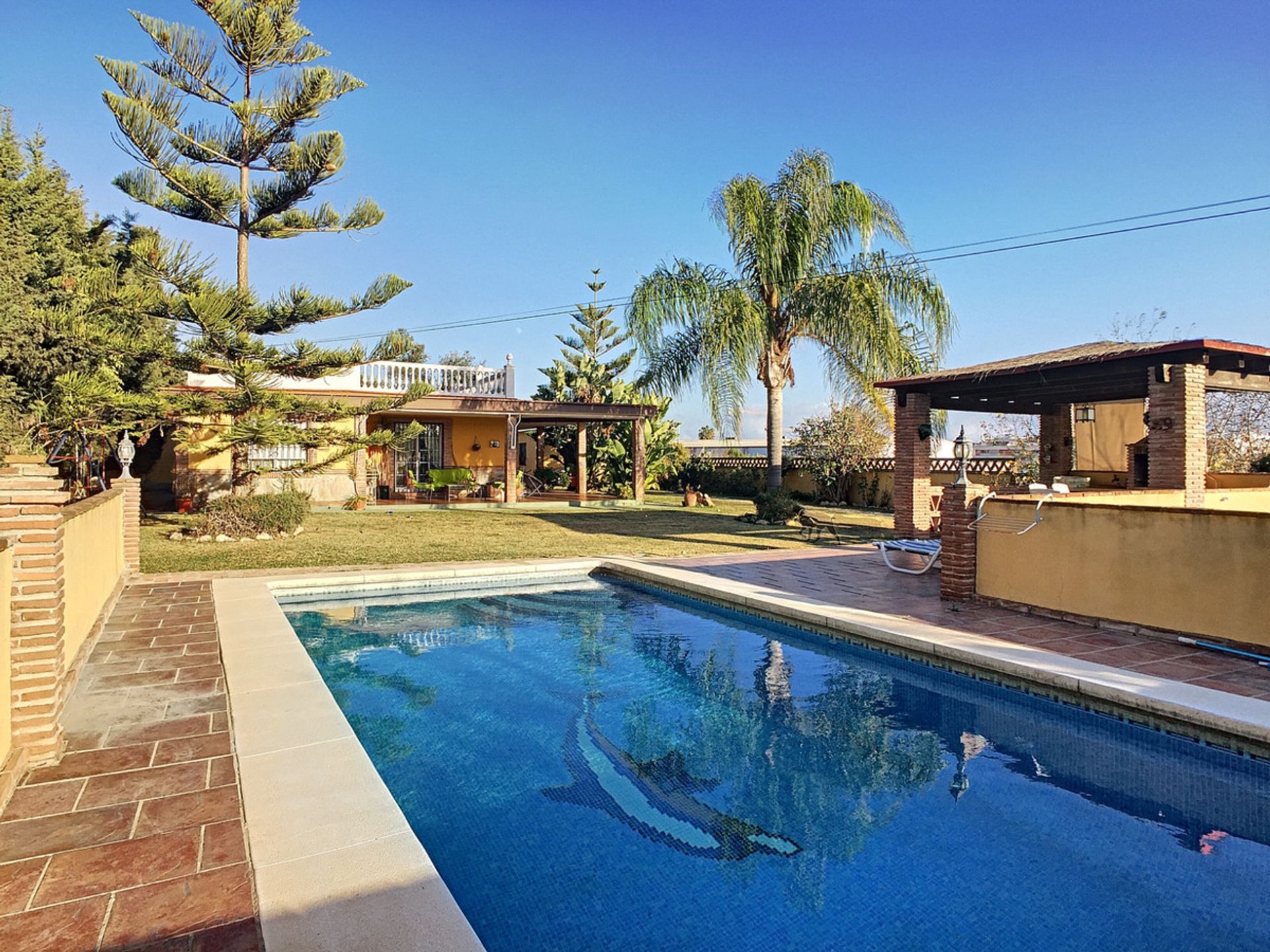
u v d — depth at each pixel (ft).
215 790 10.16
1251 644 17.11
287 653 17.34
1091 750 14.19
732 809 11.82
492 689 17.81
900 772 13.23
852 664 20.10
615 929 8.63
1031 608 22.12
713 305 52.19
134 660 16.72
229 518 39.11
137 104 36.58
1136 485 46.73
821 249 52.47
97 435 41.88
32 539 10.94
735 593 25.54
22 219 43.24
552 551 36.73
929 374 42.22
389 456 67.92
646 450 79.20
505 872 9.89
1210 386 32.42
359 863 8.29
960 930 8.59
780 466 54.34
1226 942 8.30
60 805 9.63
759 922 8.75
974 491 24.11
